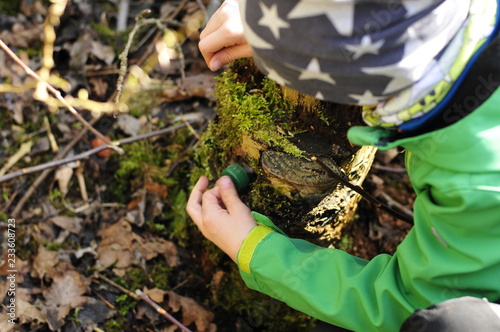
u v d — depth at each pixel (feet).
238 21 4.32
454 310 3.51
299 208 4.96
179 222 6.49
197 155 6.14
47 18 7.27
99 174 6.74
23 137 6.75
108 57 7.58
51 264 5.88
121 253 6.18
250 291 6.03
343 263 4.30
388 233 6.57
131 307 5.85
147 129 7.13
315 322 6.13
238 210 4.77
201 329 5.90
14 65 7.18
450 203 3.52
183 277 6.29
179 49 6.91
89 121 7.04
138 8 8.21
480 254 3.56
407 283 4.00
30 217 6.24
